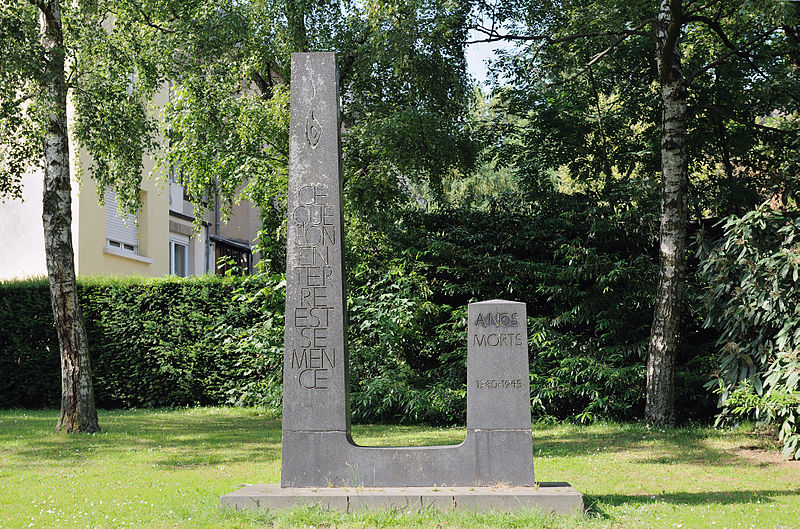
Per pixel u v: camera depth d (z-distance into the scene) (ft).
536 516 20.79
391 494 22.02
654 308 48.93
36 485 26.96
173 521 21.04
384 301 50.80
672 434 41.14
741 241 37.40
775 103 50.37
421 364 54.19
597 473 29.84
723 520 21.29
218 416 51.93
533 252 54.44
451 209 56.65
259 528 20.29
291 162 24.45
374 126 50.67
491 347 23.47
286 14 55.21
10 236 64.95
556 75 53.67
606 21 43.57
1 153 49.85
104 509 22.67
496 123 59.31
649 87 56.54
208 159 53.31
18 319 58.75
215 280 58.80
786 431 33.27
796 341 34.68
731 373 38.60
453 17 47.11
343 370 23.71
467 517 20.93
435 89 52.42
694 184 53.72
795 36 44.37
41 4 41.81
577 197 55.16
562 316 50.34
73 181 63.67
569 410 50.88
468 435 23.25
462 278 54.44
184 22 49.98
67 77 46.55
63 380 42.14
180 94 53.47
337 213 24.20
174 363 58.70
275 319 51.60
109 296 59.16
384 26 47.83
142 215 74.13
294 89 24.64
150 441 38.91
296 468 23.49
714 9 48.65
